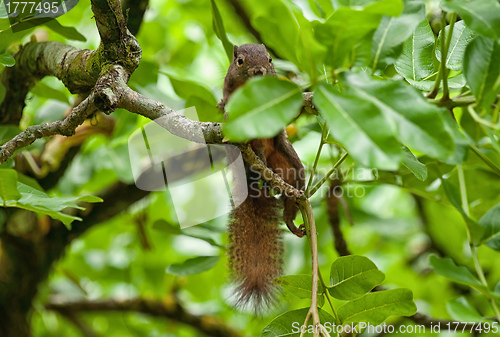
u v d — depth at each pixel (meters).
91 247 10.52
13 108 7.03
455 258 10.05
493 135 4.54
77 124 4.68
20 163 7.70
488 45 4.11
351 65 3.54
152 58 10.20
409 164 4.66
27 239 8.13
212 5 6.59
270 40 3.61
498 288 5.41
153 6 10.06
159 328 11.22
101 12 4.54
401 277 10.36
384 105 3.14
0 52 5.73
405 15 3.86
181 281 10.40
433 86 4.79
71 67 5.59
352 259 4.47
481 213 7.39
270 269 6.21
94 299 10.24
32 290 8.48
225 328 10.32
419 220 11.00
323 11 4.90
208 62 10.59
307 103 4.52
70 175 9.08
